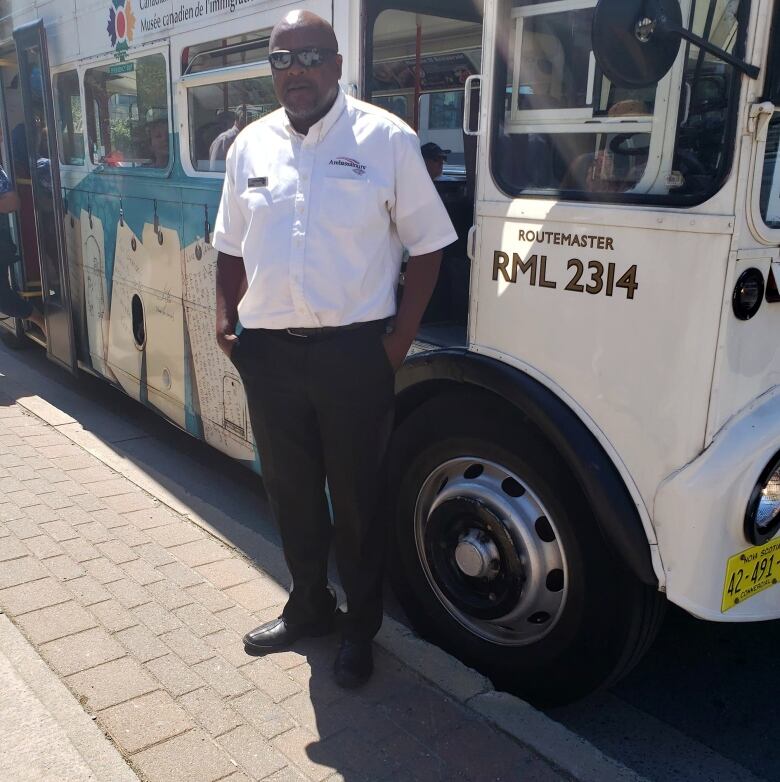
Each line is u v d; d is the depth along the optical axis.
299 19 2.24
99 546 3.63
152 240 4.52
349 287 2.38
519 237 2.52
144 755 2.36
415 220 2.43
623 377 2.31
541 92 2.45
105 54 4.77
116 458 4.84
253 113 3.61
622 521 2.32
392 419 2.59
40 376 6.61
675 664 3.16
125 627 3.00
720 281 2.08
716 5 2.06
